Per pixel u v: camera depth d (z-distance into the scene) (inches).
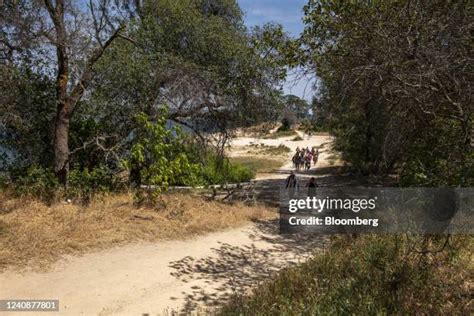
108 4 487.5
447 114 200.5
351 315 213.8
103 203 460.1
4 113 451.2
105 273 310.0
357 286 243.3
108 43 491.8
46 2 437.4
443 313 216.5
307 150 1508.4
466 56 189.2
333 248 348.8
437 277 247.1
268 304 245.6
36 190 446.0
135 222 428.1
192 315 257.4
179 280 315.3
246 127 681.0
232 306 254.5
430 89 189.9
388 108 228.2
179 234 427.2
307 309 219.6
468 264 258.7
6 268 293.9
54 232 355.9
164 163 465.4
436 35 190.7
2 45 437.4
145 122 473.1
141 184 529.3
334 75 228.1
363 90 216.8
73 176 499.5
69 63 475.8
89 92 542.9
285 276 290.4
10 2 418.9
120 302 270.4
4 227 344.2
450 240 255.1
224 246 415.2
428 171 207.5
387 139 239.5
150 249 375.9
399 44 190.4
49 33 441.4
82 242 355.9
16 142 523.8
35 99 504.1
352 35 215.6
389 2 207.2
